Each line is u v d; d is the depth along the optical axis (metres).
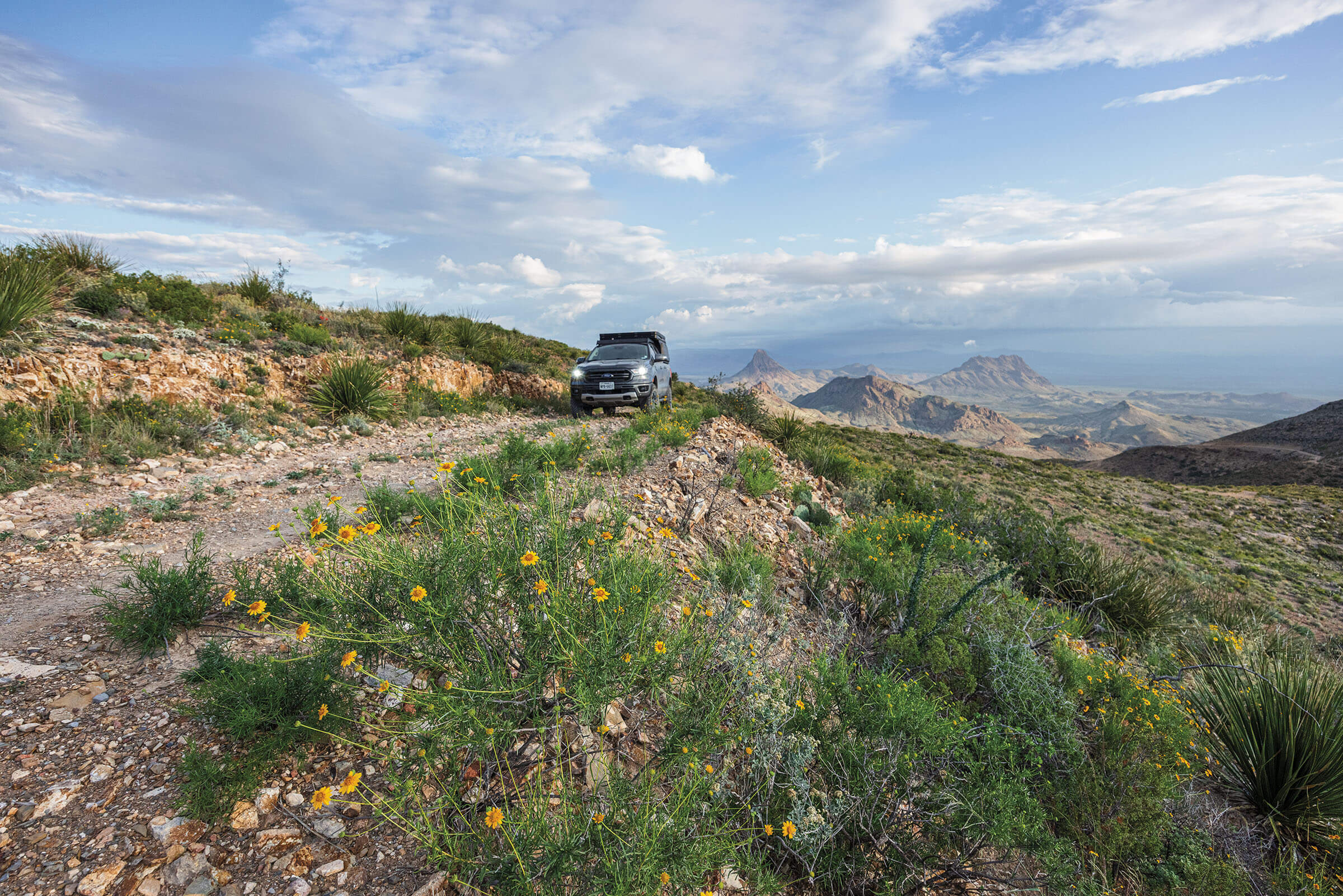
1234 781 4.29
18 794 2.14
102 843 1.98
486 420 14.38
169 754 2.41
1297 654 7.70
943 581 5.09
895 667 3.88
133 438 7.89
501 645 2.54
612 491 5.68
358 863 2.03
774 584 4.80
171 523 5.65
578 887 1.79
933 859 2.56
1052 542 8.31
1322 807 3.84
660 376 16.98
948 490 10.90
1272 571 20.03
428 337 17.25
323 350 13.34
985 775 2.95
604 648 2.29
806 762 2.60
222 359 10.86
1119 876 3.04
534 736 2.44
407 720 2.41
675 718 2.41
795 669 3.53
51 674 2.93
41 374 8.09
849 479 12.03
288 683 2.45
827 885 2.46
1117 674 4.32
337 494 7.07
